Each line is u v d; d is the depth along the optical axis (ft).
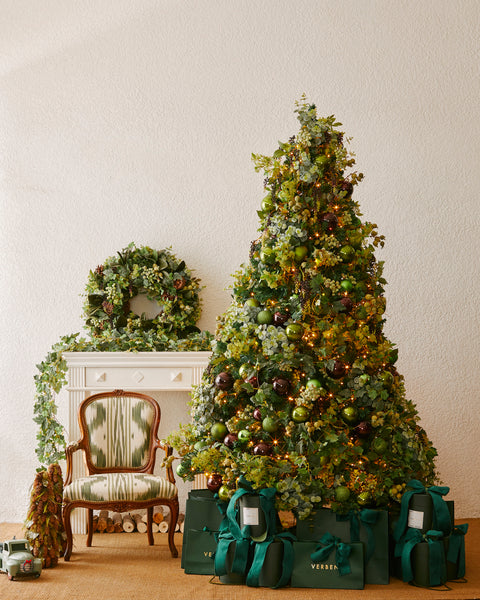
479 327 17.40
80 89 17.76
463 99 17.70
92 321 16.55
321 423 11.50
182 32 17.88
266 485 11.70
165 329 16.48
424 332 17.35
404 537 11.64
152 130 17.66
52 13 17.95
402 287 17.43
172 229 17.46
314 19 17.88
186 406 16.92
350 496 11.68
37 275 17.40
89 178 17.58
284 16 17.89
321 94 17.74
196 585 11.46
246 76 17.76
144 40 17.87
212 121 17.67
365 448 11.95
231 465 11.87
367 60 17.78
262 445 11.67
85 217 17.49
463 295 17.44
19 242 17.47
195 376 15.71
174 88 17.75
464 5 17.84
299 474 11.62
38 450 15.51
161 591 11.15
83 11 17.94
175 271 16.89
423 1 17.88
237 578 11.51
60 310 17.31
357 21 17.87
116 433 14.69
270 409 11.82
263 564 11.28
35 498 12.76
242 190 17.51
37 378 15.75
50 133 17.69
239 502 11.66
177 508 13.44
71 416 15.72
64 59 17.84
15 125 17.70
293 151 12.52
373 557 11.43
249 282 12.75
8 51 17.85
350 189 12.59
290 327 11.67
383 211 17.51
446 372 17.30
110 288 16.52
